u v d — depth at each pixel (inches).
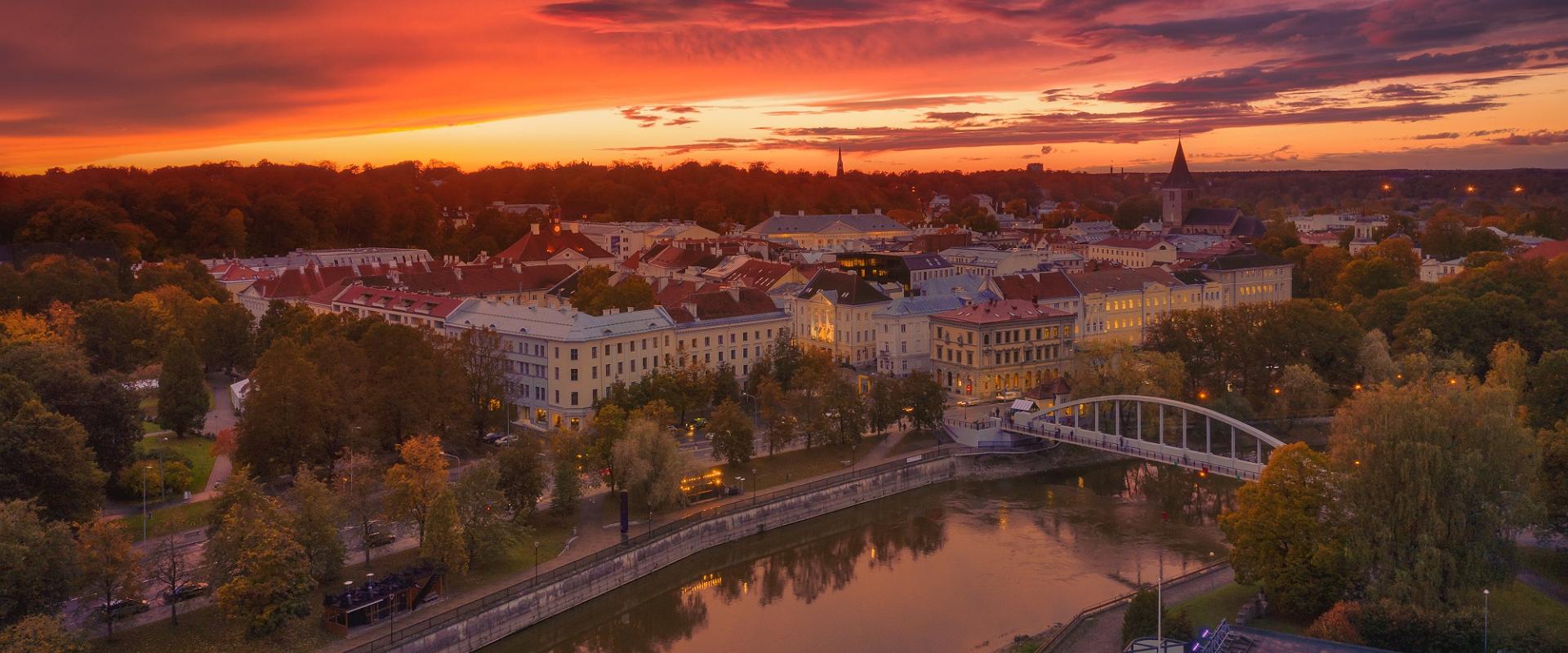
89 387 5930.1
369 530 5516.7
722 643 5137.8
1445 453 4503.0
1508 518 4544.8
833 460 7480.3
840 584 5841.5
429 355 7293.3
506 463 5861.2
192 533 5492.1
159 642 4416.8
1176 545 6294.3
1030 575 5866.1
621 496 5782.5
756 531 6496.1
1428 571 4365.2
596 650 5118.1
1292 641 4168.3
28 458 4965.6
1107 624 4790.8
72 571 4333.2
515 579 5236.2
